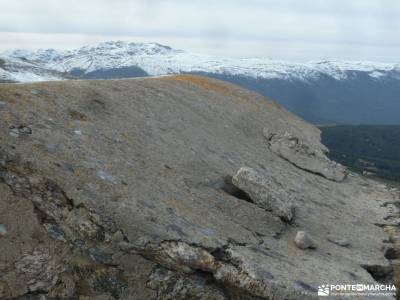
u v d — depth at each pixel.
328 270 18.12
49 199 16.14
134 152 22.02
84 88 26.47
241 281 15.73
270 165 31.23
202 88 41.34
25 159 17.03
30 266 14.45
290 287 15.69
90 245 15.68
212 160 26.27
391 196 33.78
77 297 14.50
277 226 21.09
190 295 15.57
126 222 16.48
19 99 21.05
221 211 20.44
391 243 23.95
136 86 32.47
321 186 31.41
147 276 15.62
